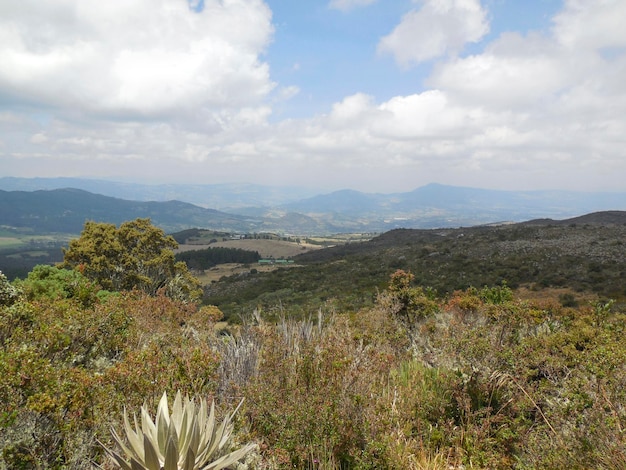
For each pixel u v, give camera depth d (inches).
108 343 201.9
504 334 199.3
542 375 181.8
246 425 134.4
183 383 140.5
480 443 138.3
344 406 135.0
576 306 791.7
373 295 903.7
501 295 431.2
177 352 163.5
